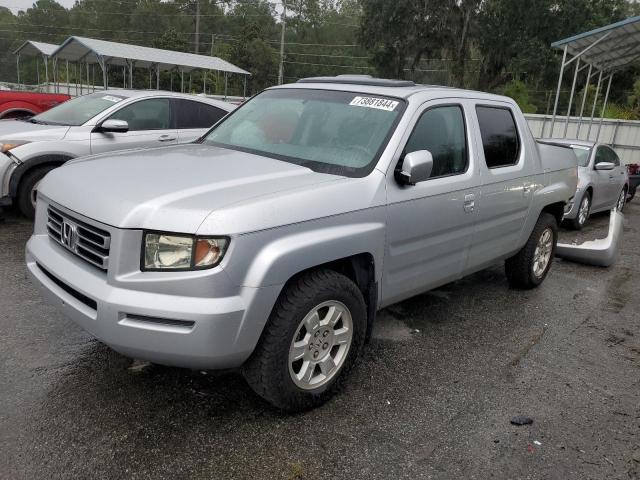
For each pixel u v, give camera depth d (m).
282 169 3.41
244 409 3.23
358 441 3.03
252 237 2.75
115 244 2.71
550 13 35.22
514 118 5.05
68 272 2.97
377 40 39.47
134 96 7.70
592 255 7.09
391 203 3.50
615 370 4.14
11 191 6.66
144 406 3.19
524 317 5.09
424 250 3.91
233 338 2.74
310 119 4.02
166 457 2.78
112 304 2.68
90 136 7.10
